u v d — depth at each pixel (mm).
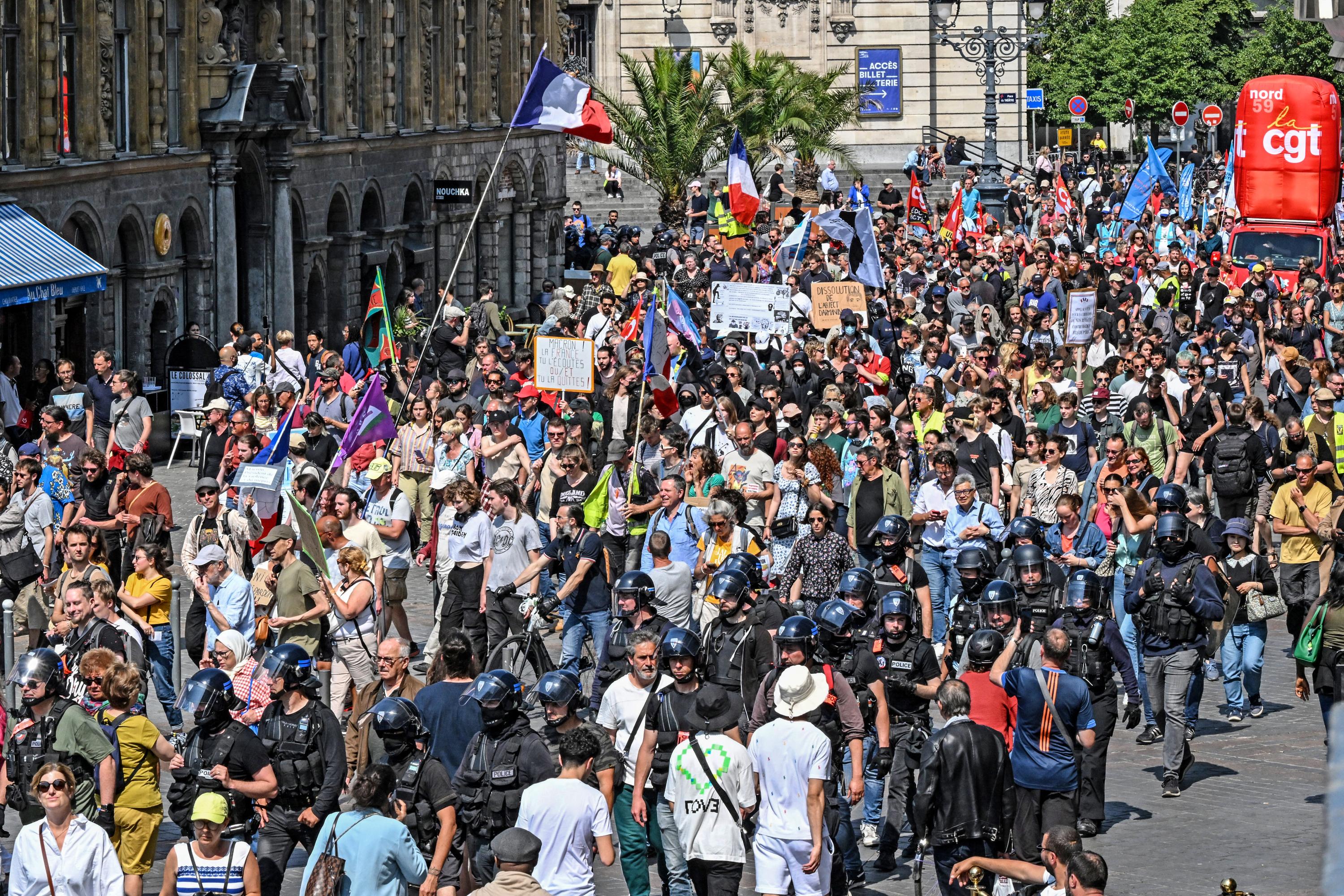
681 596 24625
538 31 83625
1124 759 25219
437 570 31078
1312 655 23156
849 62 119938
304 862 21062
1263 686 29016
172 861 16031
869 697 20094
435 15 73000
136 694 18125
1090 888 14594
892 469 31344
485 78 77438
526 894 14734
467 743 18484
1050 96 148625
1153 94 144000
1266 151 68438
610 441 36969
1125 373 39562
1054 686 19141
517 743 17062
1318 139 67812
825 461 30031
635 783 18328
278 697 17781
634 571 21344
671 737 18062
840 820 19156
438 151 72500
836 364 39094
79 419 39219
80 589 21969
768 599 21203
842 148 97312
